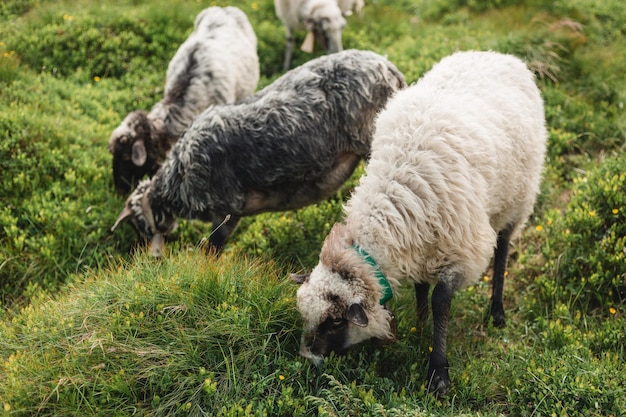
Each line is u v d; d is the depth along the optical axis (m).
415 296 2.46
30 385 2.03
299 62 4.15
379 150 2.18
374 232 2.07
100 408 2.00
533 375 2.13
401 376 2.19
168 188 2.59
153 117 3.02
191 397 2.02
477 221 2.11
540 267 2.65
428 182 2.07
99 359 2.08
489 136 2.17
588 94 3.54
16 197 2.90
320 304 2.04
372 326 2.09
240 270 2.32
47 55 4.02
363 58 2.60
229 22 3.45
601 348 2.30
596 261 2.52
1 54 3.78
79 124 3.35
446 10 4.85
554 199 2.99
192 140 2.52
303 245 2.74
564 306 2.43
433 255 2.11
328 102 2.52
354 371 2.14
